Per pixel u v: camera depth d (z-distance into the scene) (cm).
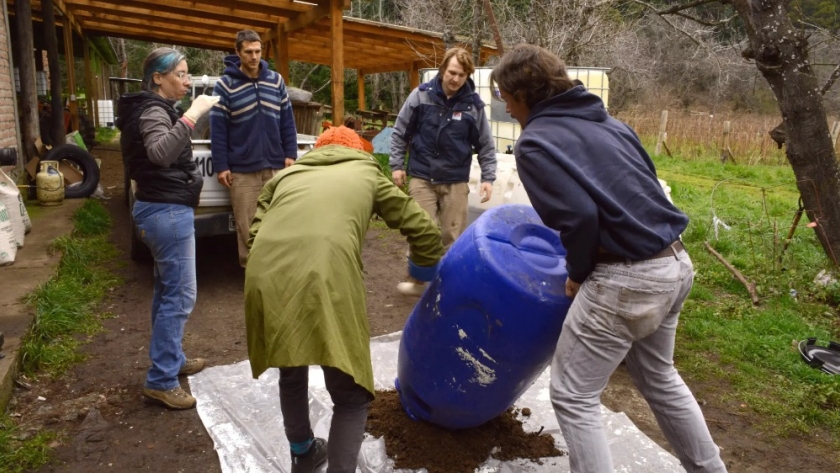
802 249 681
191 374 370
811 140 535
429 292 263
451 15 1023
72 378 369
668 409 245
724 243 704
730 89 2558
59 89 1051
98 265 593
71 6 1341
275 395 343
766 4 525
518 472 281
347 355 219
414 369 274
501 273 238
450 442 288
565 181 207
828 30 651
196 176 331
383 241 728
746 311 511
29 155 901
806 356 421
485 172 462
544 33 942
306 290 218
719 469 243
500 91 236
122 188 1021
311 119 802
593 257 212
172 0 1120
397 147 466
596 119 224
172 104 320
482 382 256
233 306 505
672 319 238
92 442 303
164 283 328
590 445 222
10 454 286
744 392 379
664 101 2456
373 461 281
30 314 414
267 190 260
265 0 1030
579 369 224
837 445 326
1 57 777
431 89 448
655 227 215
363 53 1633
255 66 498
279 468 281
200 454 295
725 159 1822
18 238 575
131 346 418
